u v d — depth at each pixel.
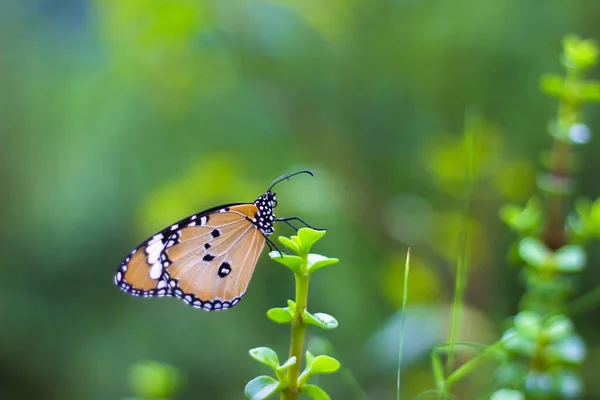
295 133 0.75
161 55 0.74
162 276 0.62
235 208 0.63
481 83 0.73
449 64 0.73
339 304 0.76
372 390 0.75
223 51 0.74
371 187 0.75
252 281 0.78
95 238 0.95
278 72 0.74
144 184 0.81
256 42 0.73
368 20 0.73
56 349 1.03
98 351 0.98
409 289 0.74
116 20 0.74
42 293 1.05
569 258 0.62
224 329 0.84
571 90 0.62
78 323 1.02
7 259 1.06
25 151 1.07
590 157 0.72
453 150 0.72
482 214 0.73
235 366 0.84
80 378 1.00
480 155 0.72
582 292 0.74
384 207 0.75
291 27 0.73
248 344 0.81
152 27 0.73
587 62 0.62
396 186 0.75
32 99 1.09
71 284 1.02
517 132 0.73
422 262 0.75
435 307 0.72
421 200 0.75
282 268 0.78
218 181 0.76
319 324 0.56
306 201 0.75
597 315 0.74
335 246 0.76
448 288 0.73
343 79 0.74
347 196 0.75
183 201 0.77
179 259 0.62
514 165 0.73
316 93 0.74
